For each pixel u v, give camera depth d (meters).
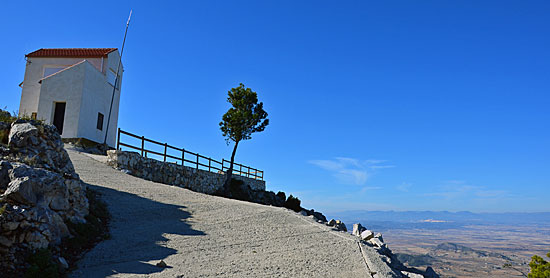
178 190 16.00
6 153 7.71
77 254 6.92
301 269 7.38
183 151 23.61
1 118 9.20
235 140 29.25
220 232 9.84
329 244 9.83
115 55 27.25
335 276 7.18
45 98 22.77
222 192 27.84
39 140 8.48
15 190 6.03
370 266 8.12
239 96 29.59
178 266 6.88
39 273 5.50
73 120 22.33
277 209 14.85
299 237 10.28
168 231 9.33
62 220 7.05
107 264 6.68
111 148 24.67
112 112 26.81
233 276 6.61
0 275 5.21
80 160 17.42
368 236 13.79
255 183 37.03
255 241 9.32
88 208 8.83
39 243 6.04
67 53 26.12
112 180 14.73
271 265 7.46
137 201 12.14
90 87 23.50
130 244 7.99
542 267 19.77
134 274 6.26
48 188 6.84
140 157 18.98
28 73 25.50
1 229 5.60
